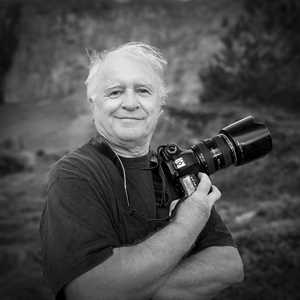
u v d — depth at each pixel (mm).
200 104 6406
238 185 5043
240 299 3658
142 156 1267
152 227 1210
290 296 3613
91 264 1053
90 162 1189
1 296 4527
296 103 5711
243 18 6441
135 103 1183
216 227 1332
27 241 5305
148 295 1087
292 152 5145
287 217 4441
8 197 5965
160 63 1265
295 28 5934
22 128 6797
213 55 6566
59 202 1113
